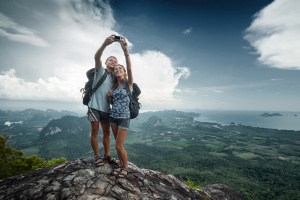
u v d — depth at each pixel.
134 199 3.74
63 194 3.47
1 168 11.02
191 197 5.12
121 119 4.20
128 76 4.27
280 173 165.62
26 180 4.16
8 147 16.33
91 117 4.37
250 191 113.69
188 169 165.50
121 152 4.22
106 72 4.58
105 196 3.58
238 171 167.88
